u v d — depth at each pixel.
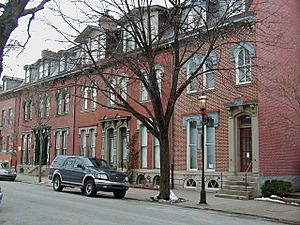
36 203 15.72
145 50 18.48
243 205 17.14
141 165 27.28
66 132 35.34
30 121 40.66
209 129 22.97
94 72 26.44
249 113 20.95
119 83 25.39
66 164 21.77
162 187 18.50
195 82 23.89
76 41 19.92
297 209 16.06
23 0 5.24
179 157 24.27
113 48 23.66
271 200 18.58
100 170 19.62
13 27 5.16
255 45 20.95
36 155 39.28
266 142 20.47
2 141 45.81
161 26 22.31
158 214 13.66
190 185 23.50
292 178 21.16
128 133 28.38
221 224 11.94
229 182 20.75
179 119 24.56
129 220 11.95
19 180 31.89
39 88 32.78
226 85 22.11
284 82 20.39
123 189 19.58
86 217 12.30
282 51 21.72
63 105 36.12
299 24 23.00
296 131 21.33
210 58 22.81
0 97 46.75
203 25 22.36
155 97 18.39
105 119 30.44
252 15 20.97
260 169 20.06
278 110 20.98
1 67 5.25
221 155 22.00
